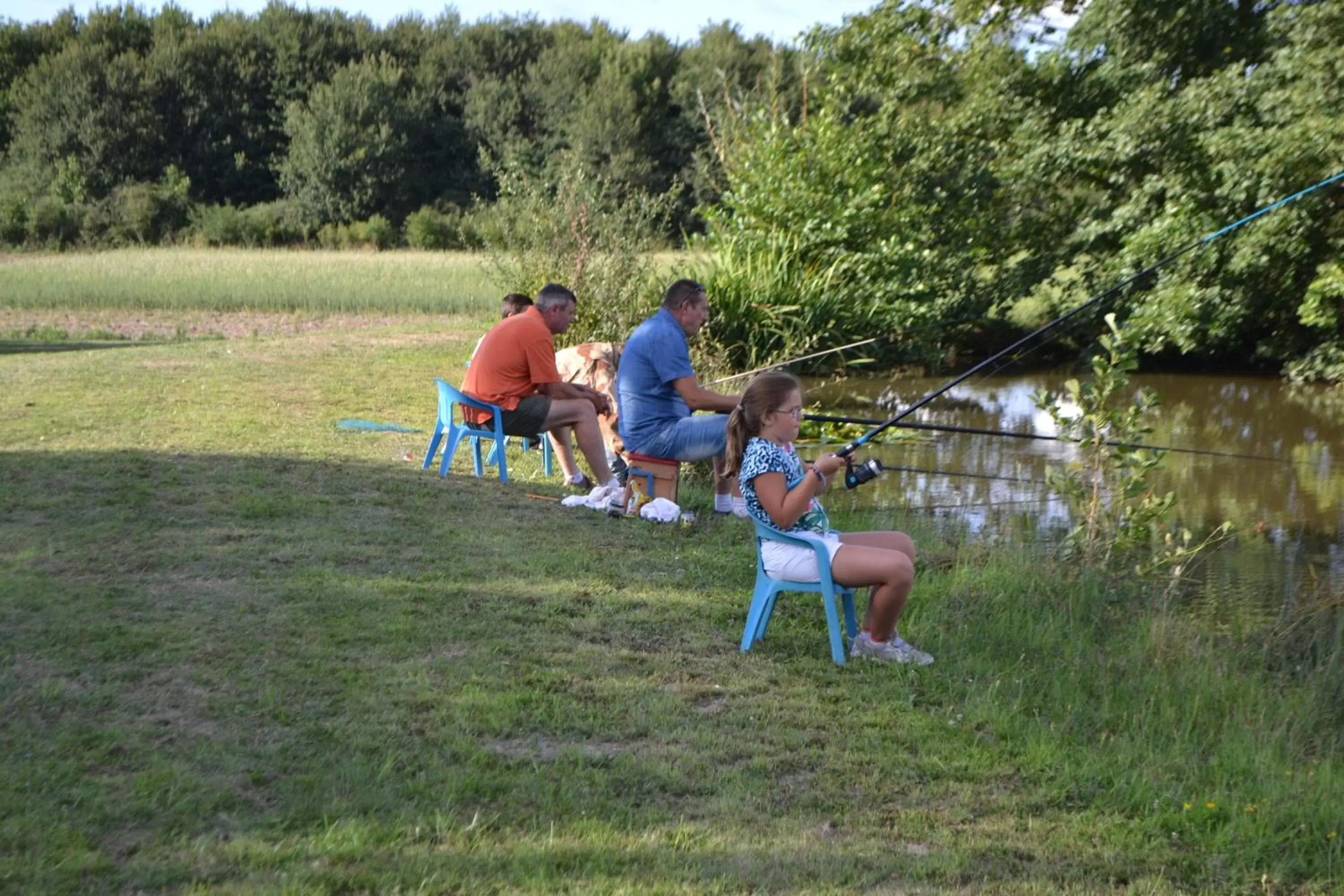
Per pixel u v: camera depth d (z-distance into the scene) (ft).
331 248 148.15
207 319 69.97
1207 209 43.93
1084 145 46.93
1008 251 52.13
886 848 10.46
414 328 51.98
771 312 42.50
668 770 11.67
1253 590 19.99
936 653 15.44
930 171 50.72
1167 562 20.90
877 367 46.32
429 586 16.89
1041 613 17.54
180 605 15.55
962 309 50.80
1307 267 43.75
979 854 10.44
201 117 168.35
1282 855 10.62
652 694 13.62
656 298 38.70
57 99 162.20
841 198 46.91
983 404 40.34
